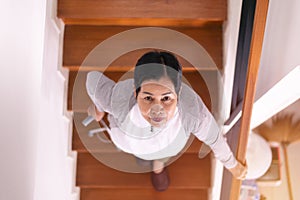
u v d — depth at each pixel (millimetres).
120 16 2127
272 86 1640
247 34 1743
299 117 2902
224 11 2127
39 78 1776
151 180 2439
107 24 2199
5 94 1598
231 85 2111
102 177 2463
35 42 1765
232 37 1986
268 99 1884
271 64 1684
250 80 1462
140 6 2135
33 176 1713
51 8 1957
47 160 1863
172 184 2420
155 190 2549
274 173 2975
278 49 1588
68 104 2232
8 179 1604
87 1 2125
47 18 1846
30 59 1741
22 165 1686
